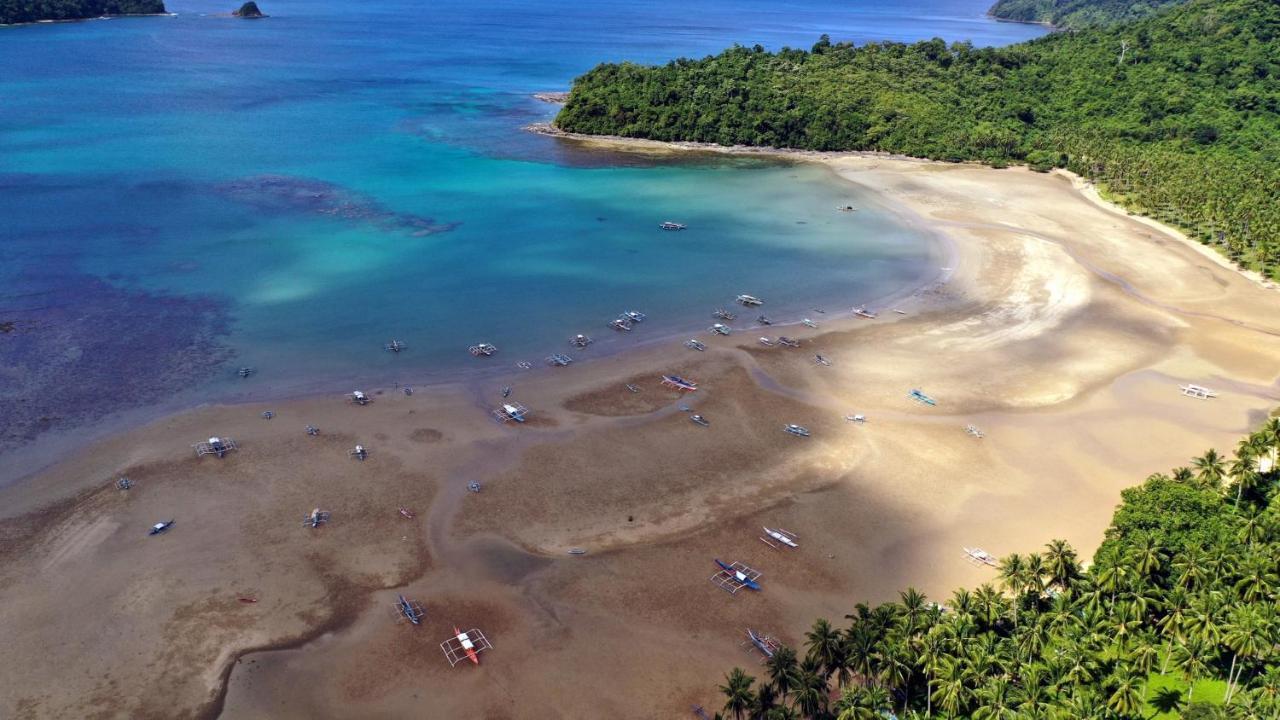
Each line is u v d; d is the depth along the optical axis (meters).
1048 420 103.00
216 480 86.00
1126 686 56.62
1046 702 55.75
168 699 62.12
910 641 59.31
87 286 129.38
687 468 91.44
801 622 71.06
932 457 94.81
